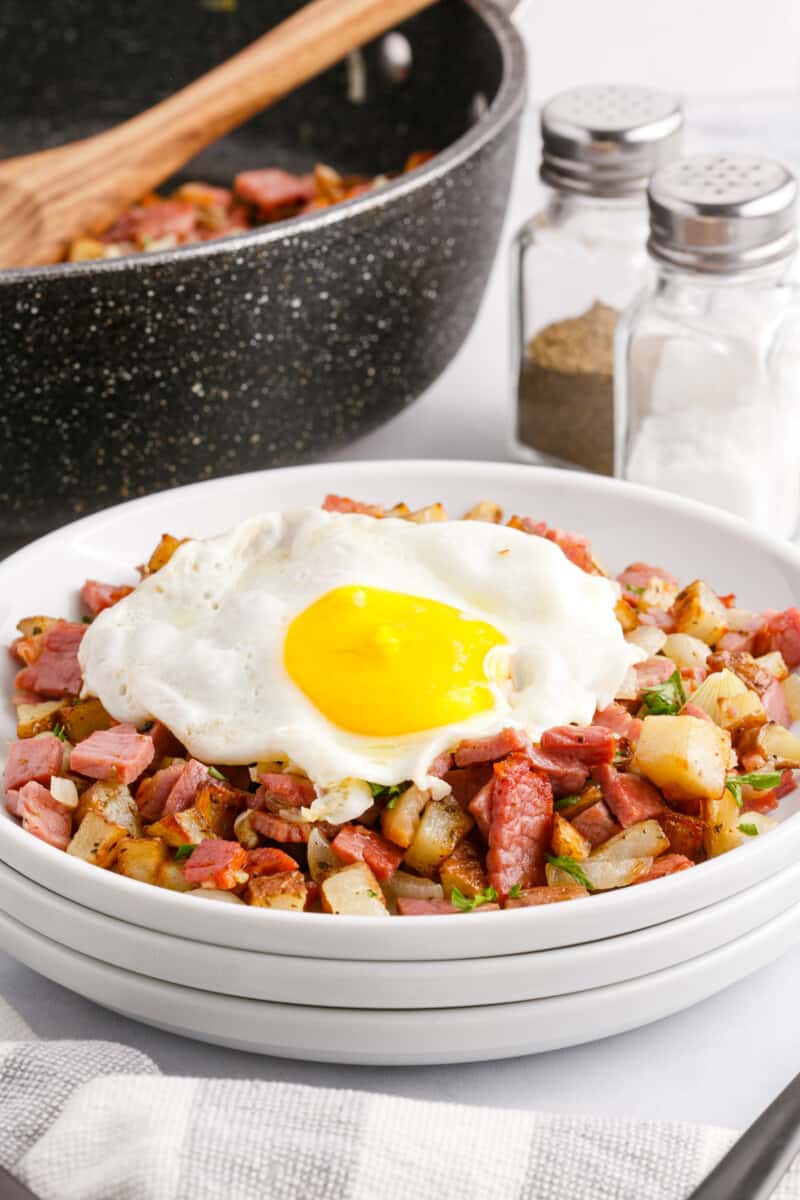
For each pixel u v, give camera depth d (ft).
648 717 1.91
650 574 2.12
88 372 2.18
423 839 1.87
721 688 1.96
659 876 1.84
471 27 2.65
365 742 1.90
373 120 2.85
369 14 2.52
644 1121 1.75
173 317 2.18
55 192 2.46
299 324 2.24
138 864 1.86
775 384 2.28
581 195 2.39
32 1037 1.87
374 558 2.01
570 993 1.79
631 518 2.17
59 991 1.92
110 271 2.12
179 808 1.90
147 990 1.81
